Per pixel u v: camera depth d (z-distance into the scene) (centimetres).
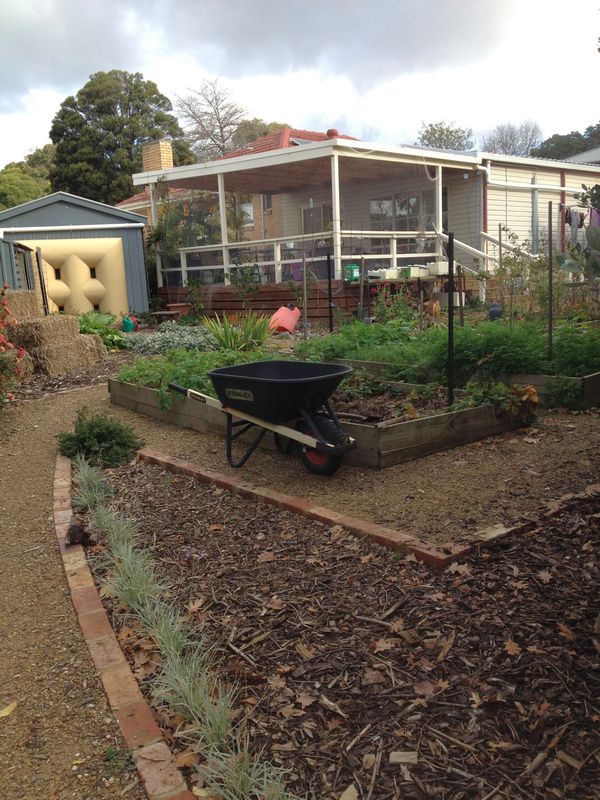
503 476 455
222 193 1573
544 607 295
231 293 1555
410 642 278
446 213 1777
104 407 766
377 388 704
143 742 232
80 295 1558
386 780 210
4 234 1512
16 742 240
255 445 511
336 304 1362
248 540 396
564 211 1010
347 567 350
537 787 203
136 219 1623
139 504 472
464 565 336
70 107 3831
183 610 324
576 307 999
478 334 708
